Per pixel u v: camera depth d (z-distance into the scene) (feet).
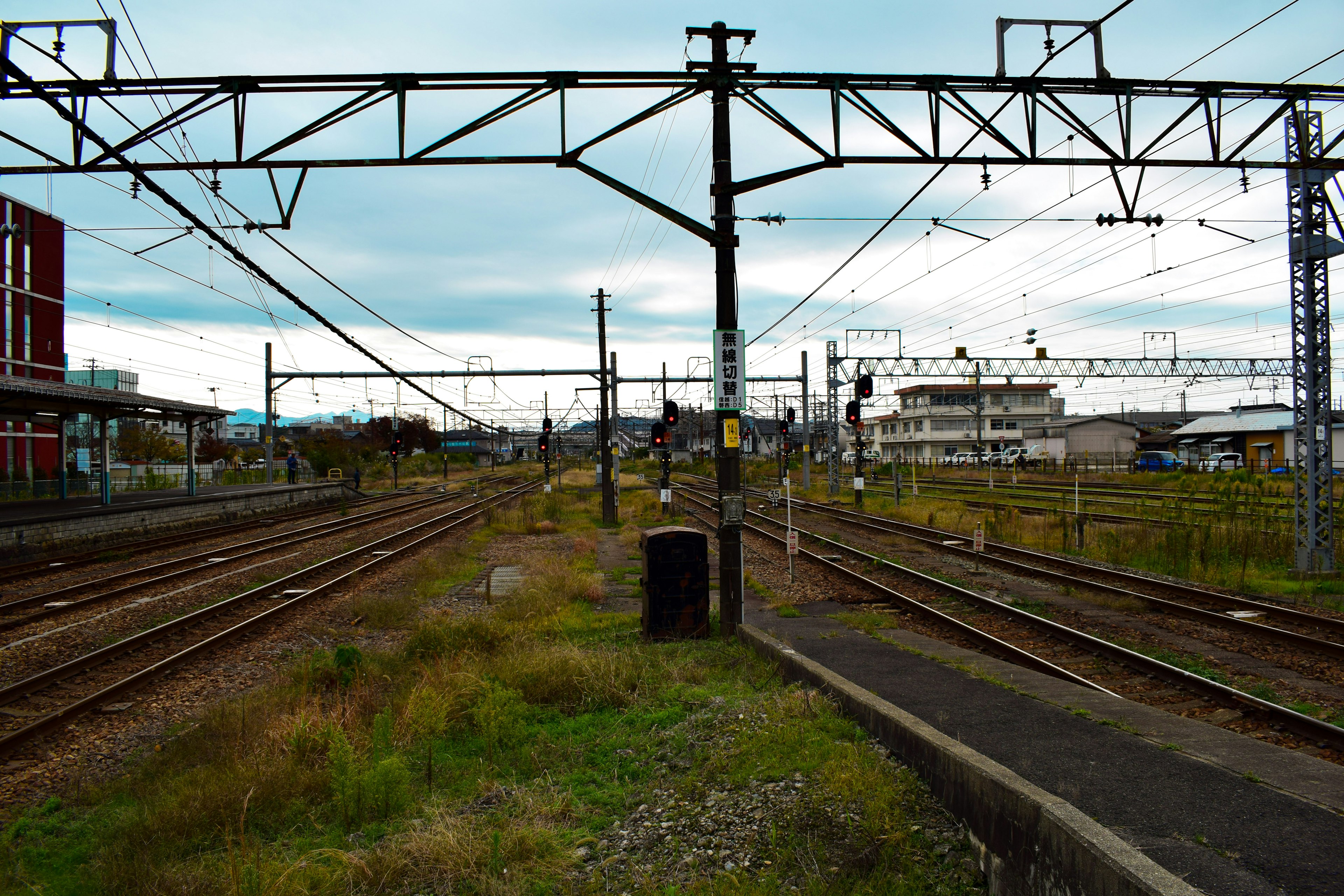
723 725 21.53
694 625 35.60
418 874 15.40
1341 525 53.78
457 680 26.43
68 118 27.71
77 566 63.16
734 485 35.19
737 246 35.09
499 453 407.44
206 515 96.63
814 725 20.24
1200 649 31.81
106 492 89.25
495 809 18.30
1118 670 29.27
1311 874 11.78
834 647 31.09
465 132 32.96
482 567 62.59
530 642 32.76
